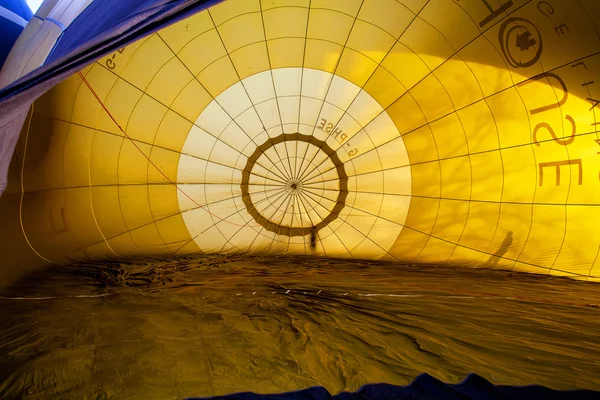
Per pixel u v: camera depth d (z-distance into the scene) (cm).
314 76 629
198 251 712
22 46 570
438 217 695
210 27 579
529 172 653
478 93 631
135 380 265
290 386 263
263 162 679
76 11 551
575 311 455
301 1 571
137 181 650
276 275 574
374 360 306
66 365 280
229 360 297
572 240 659
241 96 631
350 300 463
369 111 653
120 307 414
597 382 281
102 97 593
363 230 715
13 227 539
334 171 690
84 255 638
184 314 398
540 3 570
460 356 317
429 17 582
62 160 602
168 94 614
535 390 267
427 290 518
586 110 612
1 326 351
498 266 693
